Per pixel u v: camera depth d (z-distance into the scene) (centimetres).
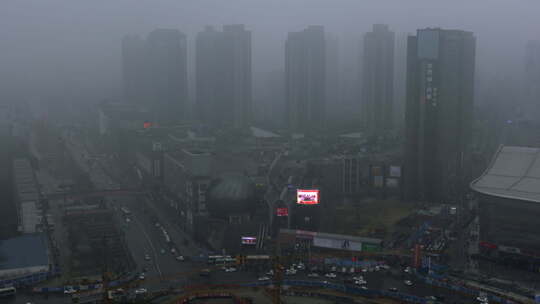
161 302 19875
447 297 19975
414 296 19650
